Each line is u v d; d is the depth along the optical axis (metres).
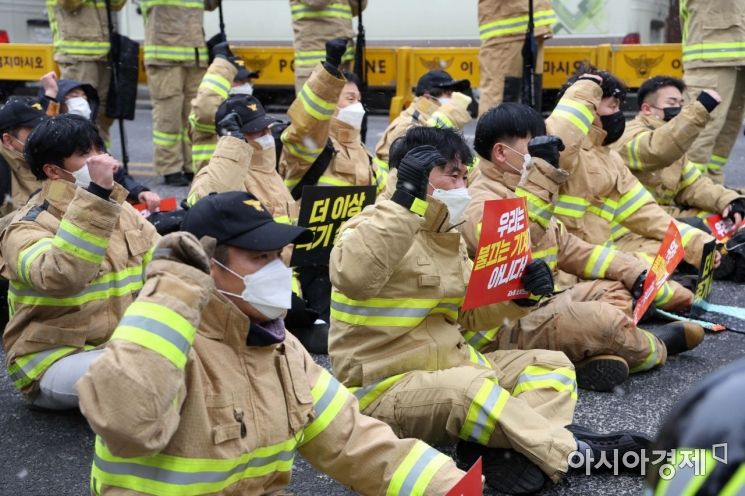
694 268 5.95
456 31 12.83
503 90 7.20
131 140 12.46
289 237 2.21
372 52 10.30
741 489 0.85
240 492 2.23
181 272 1.95
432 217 3.10
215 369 2.16
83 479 3.36
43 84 5.70
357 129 5.48
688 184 6.46
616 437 3.22
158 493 2.09
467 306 3.11
